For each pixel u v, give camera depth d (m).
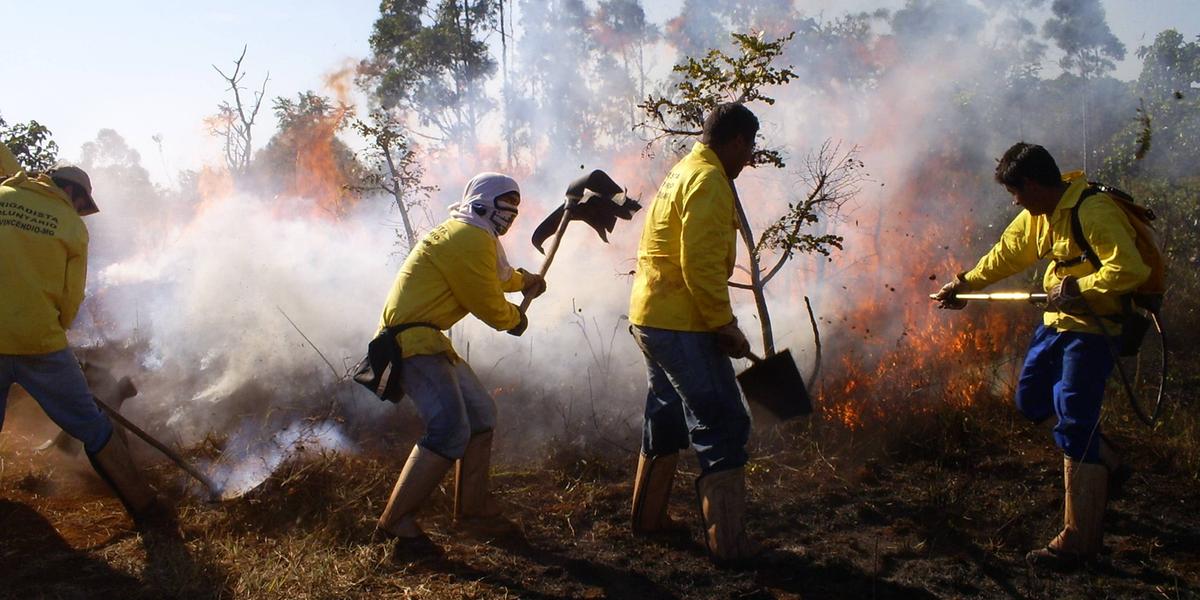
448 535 4.10
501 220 4.07
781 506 4.46
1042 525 4.26
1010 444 5.08
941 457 4.91
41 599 3.37
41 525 4.03
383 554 3.83
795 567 3.87
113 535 3.97
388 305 4.01
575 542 4.11
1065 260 3.93
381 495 4.34
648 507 4.14
